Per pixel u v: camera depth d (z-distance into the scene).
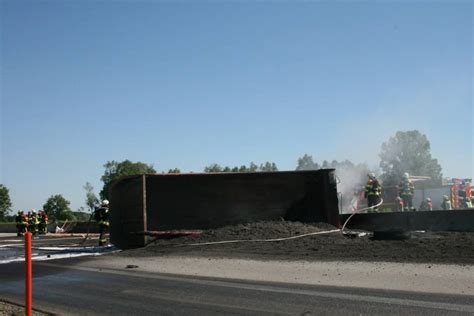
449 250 13.91
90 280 12.17
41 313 8.62
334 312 8.02
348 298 9.02
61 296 10.20
